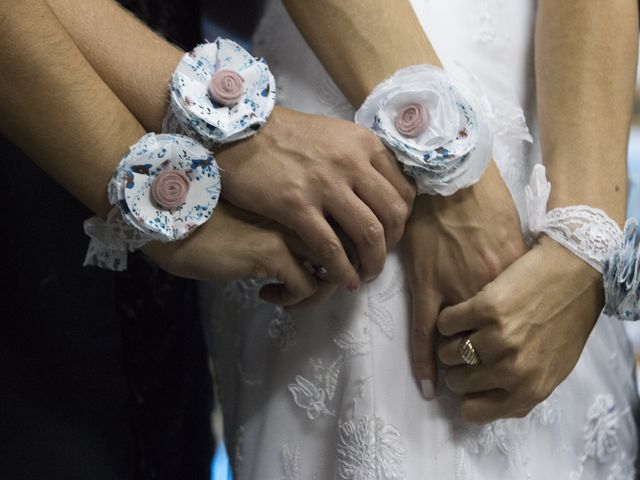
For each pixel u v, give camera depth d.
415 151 0.95
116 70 0.95
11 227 1.10
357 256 0.99
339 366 1.03
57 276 1.11
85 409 1.12
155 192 0.91
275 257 0.95
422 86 0.96
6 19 0.84
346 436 1.01
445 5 1.07
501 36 1.10
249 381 1.11
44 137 0.89
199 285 1.21
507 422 1.05
